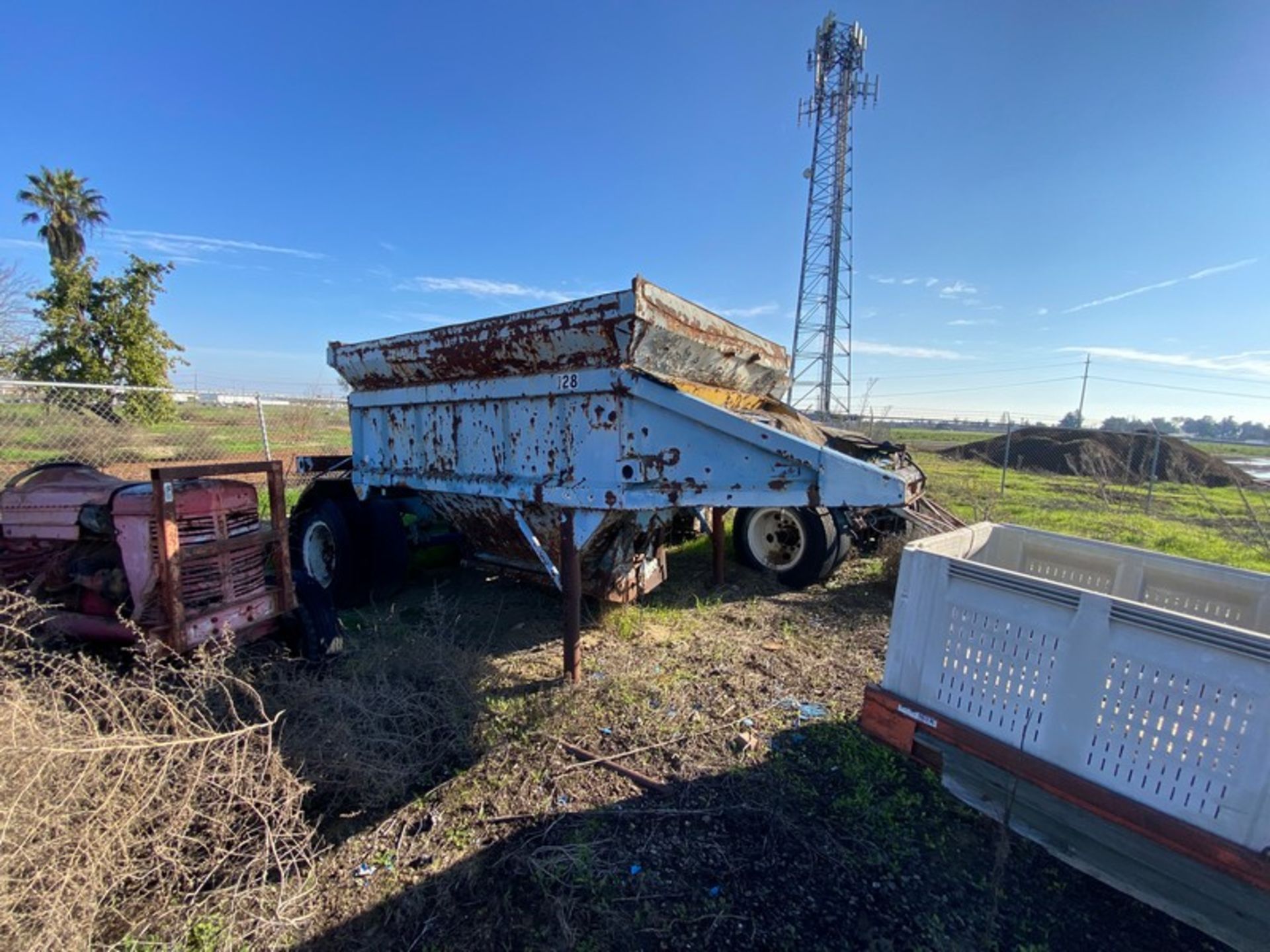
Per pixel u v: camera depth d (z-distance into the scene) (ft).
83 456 35.40
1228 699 5.88
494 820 7.73
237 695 8.79
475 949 5.93
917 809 7.95
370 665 10.77
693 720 10.21
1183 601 8.93
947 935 6.10
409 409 14.61
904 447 20.43
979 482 46.03
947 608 8.29
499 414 12.50
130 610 9.43
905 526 19.89
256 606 9.96
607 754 9.18
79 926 5.38
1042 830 7.22
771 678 11.84
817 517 17.47
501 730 9.75
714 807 8.01
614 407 10.52
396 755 8.57
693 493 10.18
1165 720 6.31
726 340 13.08
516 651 13.17
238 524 10.02
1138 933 6.15
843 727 9.94
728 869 6.96
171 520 8.62
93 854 5.69
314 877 6.78
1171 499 43.57
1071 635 6.97
